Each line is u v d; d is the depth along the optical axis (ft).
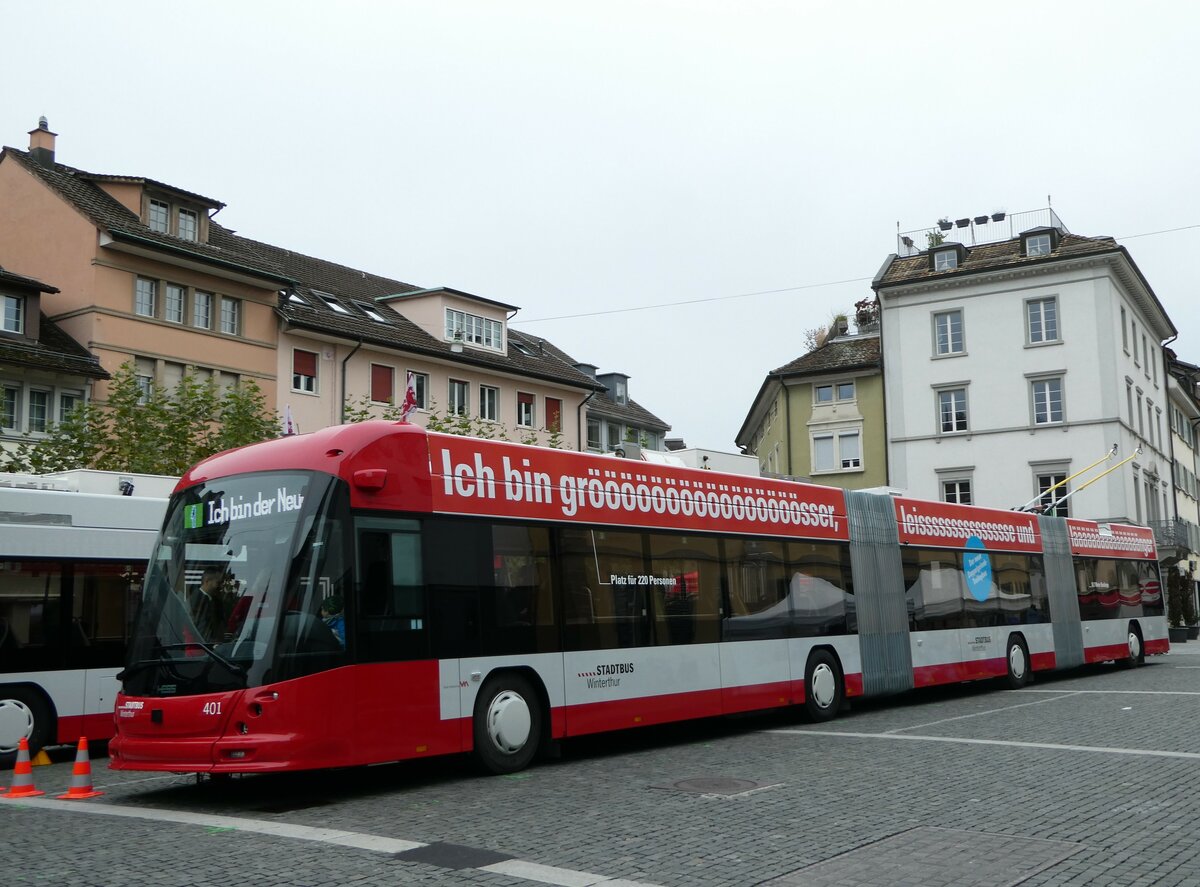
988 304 167.53
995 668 70.08
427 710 36.01
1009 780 34.73
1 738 44.78
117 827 29.53
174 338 116.26
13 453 93.66
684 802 31.83
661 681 45.37
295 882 22.71
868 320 205.87
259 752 31.81
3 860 25.22
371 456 36.01
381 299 150.71
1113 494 157.07
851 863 24.04
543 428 161.48
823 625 55.83
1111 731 46.98
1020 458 163.02
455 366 147.23
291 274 141.90
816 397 183.01
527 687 39.93
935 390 169.78
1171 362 214.69
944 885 22.17
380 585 35.35
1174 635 144.66
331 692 33.22
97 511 49.16
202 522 35.63
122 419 94.43
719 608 49.29
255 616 33.09
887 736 47.26
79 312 110.93
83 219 111.86
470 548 38.58
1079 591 82.74
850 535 59.26
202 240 123.54
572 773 38.42
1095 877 22.71
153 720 33.30
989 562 71.77
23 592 46.24
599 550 43.75
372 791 35.47
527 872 23.45
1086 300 161.27
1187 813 29.14
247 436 96.12
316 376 130.72
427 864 24.25
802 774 36.81
